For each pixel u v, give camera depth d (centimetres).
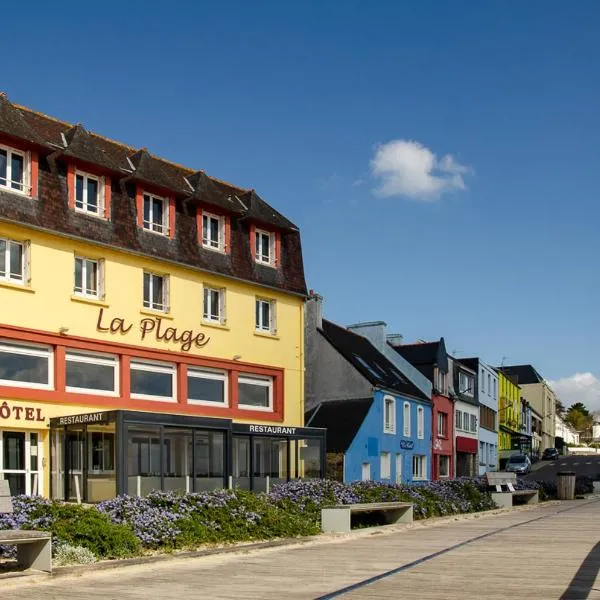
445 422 4766
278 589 1049
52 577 1155
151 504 1623
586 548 1467
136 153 2680
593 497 3803
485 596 961
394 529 1966
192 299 2705
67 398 2284
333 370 3822
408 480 4047
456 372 5131
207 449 2458
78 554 1286
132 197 2544
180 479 2342
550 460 8769
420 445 4253
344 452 3431
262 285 2953
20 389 2162
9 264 2206
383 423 3809
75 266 2383
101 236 2403
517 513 2633
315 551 1504
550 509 2839
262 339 2964
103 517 1433
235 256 2891
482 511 2700
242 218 2939
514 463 6612
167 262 2609
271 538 1683
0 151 2203
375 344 4597
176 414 2372
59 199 2312
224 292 2836
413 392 4250
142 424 2195
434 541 1667
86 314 2361
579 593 970
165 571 1237
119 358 2462
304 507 2022
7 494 1248
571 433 15725
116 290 2453
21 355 2208
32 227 2212
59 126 2517
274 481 2802
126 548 1378
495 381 6394
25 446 2195
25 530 1248
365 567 1257
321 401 3825
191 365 2695
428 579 1106
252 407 2925
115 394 2445
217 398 2792
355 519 2103
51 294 2273
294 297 3123
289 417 3038
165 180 2630
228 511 1692
